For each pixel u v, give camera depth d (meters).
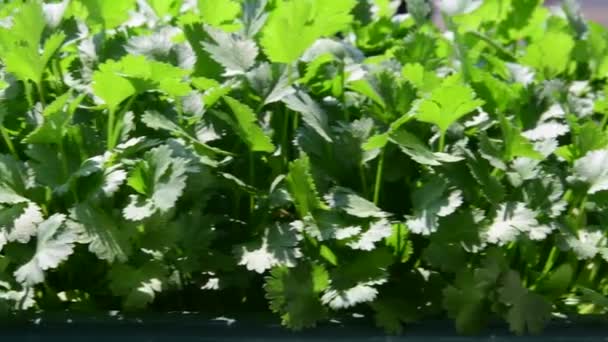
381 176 0.86
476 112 0.89
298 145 0.86
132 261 0.83
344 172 0.86
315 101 0.89
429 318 0.83
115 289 0.82
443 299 0.82
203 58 0.90
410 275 0.84
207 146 0.85
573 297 0.87
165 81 0.84
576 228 0.85
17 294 0.82
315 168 0.85
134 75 0.84
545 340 0.82
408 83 0.87
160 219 0.82
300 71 0.89
